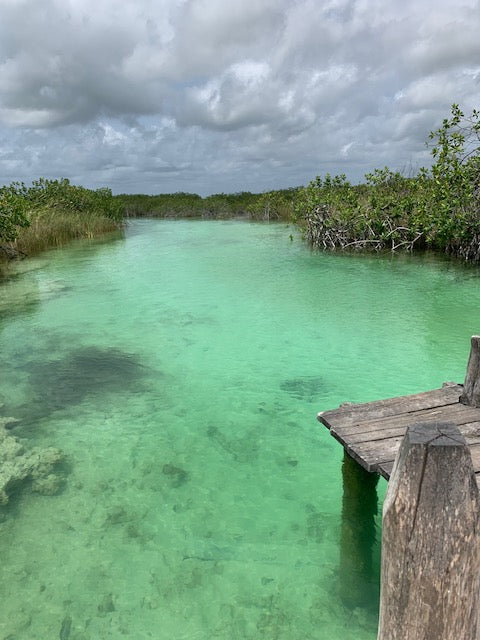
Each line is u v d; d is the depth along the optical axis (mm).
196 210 40250
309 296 10461
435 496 1410
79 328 8727
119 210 32812
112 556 3434
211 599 3072
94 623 2922
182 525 3740
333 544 3525
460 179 13430
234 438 5008
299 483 4250
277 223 29250
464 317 8664
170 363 7043
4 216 14609
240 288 11469
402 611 1532
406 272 12422
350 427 3377
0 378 6590
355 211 15969
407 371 6535
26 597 3102
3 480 4102
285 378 6445
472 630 1537
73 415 5543
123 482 4297
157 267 14664
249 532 3656
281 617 2930
